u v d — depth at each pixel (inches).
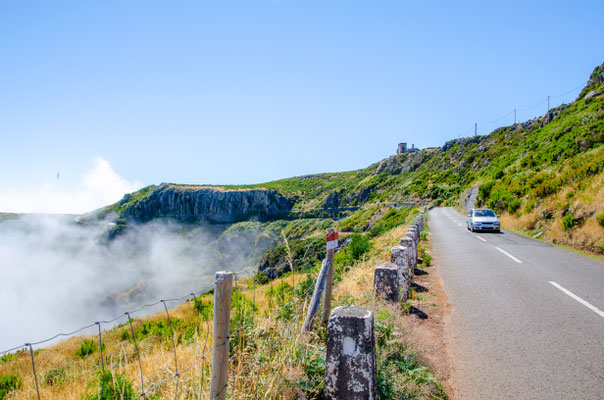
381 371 150.3
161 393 146.8
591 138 901.2
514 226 805.2
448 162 4419.3
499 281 341.7
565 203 633.0
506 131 3570.4
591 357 177.9
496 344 199.3
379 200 4911.4
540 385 155.1
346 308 127.3
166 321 430.6
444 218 1370.6
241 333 154.8
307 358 153.1
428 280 359.3
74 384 240.4
